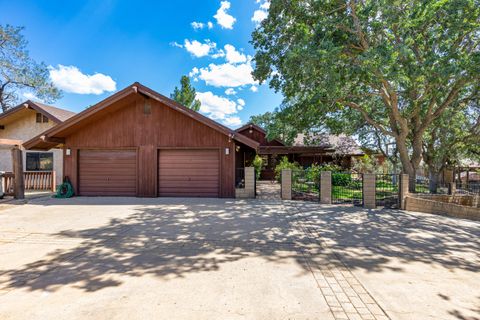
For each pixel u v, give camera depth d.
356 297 3.11
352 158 22.52
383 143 19.52
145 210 8.44
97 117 11.31
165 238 5.45
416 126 14.02
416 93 12.70
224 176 11.24
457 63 9.59
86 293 3.16
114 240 5.30
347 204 9.67
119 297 3.07
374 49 9.40
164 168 11.54
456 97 13.04
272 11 12.46
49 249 4.75
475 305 2.96
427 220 7.27
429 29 11.34
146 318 2.66
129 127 11.53
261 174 22.20
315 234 5.80
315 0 11.87
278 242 5.23
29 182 13.48
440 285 3.44
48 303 2.94
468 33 11.27
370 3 10.19
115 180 11.63
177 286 3.36
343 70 10.22
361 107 14.42
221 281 3.50
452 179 17.25
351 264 4.14
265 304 2.94
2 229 6.10
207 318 2.66
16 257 4.35
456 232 6.06
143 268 3.92
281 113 13.30
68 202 9.97
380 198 10.57
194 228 6.24
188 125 11.36
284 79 12.83
